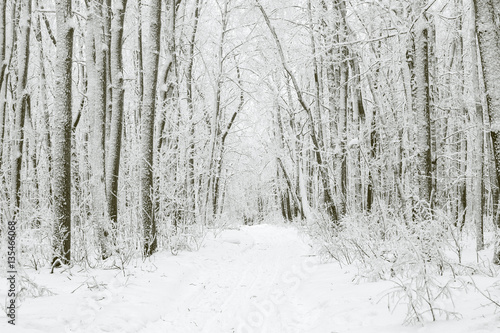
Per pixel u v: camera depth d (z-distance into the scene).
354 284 7.83
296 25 16.98
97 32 11.69
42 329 5.38
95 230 11.06
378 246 8.66
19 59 13.42
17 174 13.23
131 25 18.94
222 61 25.67
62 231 9.26
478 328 4.29
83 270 8.98
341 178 14.49
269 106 27.48
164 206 14.27
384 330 4.90
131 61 23.02
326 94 19.86
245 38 25.77
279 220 36.41
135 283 8.46
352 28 14.26
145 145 12.41
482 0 6.14
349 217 10.27
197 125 24.23
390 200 15.75
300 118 30.05
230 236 18.39
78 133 19.20
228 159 33.88
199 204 21.33
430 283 4.84
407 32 11.07
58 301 6.53
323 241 11.09
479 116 10.95
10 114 21.00
